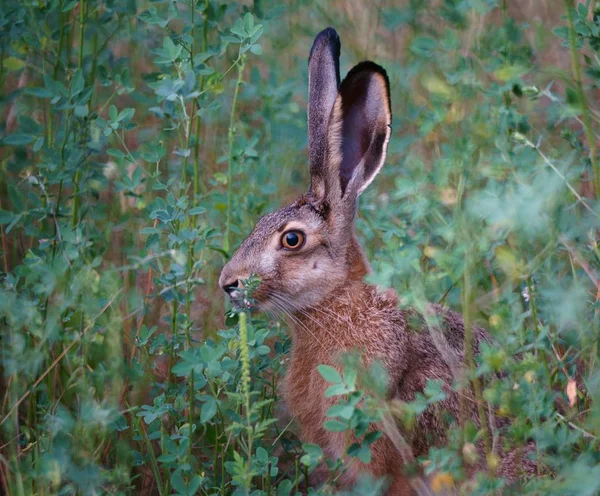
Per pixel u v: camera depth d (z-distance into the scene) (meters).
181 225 10.95
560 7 14.63
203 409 8.82
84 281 9.57
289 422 10.84
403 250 9.08
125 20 14.01
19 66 12.18
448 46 11.71
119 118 10.92
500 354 8.19
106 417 8.81
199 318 12.15
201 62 11.07
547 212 8.49
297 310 10.56
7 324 9.99
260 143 13.62
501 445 9.60
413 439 9.97
